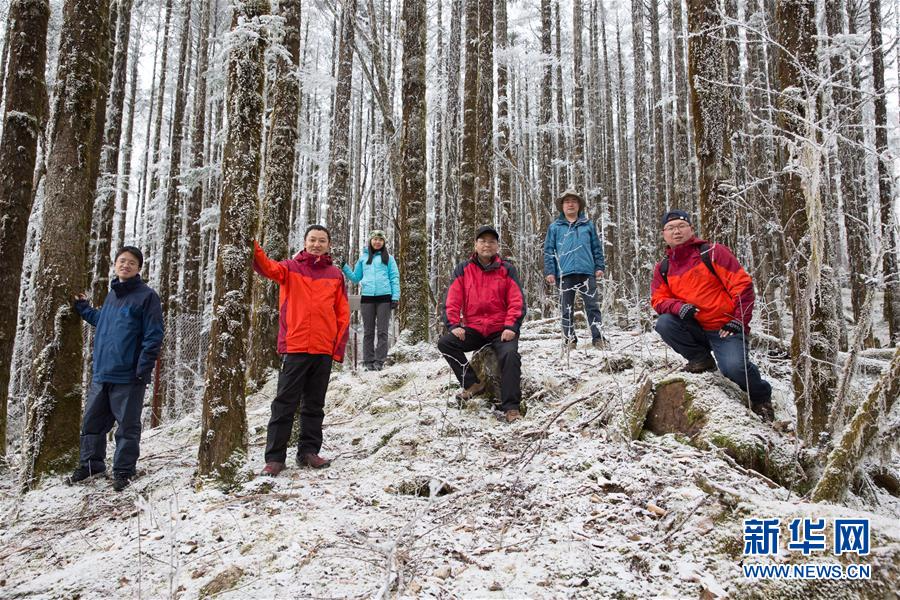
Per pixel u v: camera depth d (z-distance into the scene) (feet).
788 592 6.91
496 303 15.88
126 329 14.17
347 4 30.55
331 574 8.09
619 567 7.79
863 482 10.27
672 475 10.15
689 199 40.50
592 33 66.74
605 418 13.35
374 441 14.96
